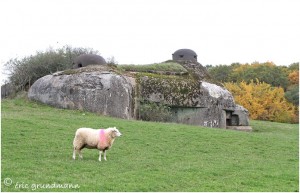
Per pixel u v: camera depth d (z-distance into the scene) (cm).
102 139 2350
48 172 2022
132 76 4800
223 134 3481
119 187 1848
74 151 2391
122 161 2398
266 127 5241
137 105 4609
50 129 3072
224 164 2488
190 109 4934
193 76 5622
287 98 8338
